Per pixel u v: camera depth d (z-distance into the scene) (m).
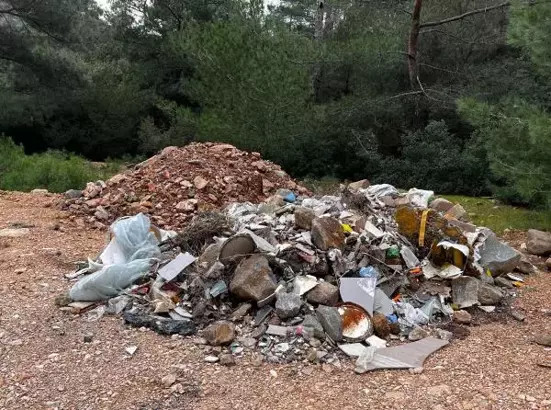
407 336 4.38
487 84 13.95
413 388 3.59
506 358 4.04
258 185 8.52
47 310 4.54
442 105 14.02
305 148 14.41
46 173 10.98
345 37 15.74
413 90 14.55
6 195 9.06
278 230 5.30
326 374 3.75
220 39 13.40
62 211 7.93
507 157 8.03
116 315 4.48
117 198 7.92
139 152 19.41
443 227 5.25
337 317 4.20
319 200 6.43
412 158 13.35
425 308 4.74
